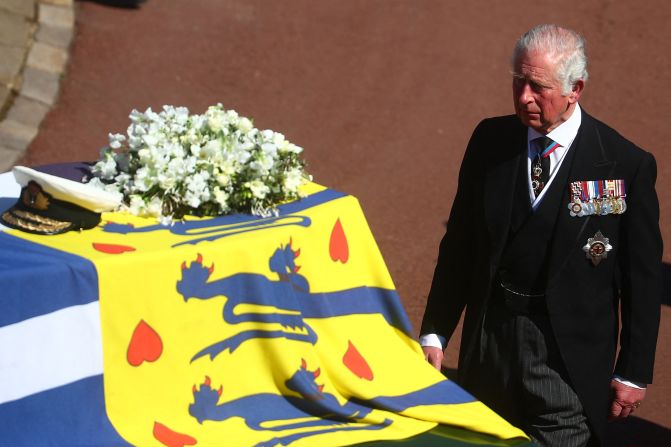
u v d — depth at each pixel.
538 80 11.88
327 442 12.13
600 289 12.59
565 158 12.45
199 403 12.32
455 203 13.44
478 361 13.10
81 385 11.45
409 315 21.09
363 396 13.00
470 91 35.00
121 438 11.60
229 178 13.70
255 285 12.68
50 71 32.53
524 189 12.58
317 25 38.97
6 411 10.94
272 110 32.28
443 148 30.95
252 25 38.22
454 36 39.12
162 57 34.72
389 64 36.41
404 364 13.82
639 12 42.44
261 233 12.99
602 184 12.38
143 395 11.94
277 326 12.79
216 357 12.52
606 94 35.44
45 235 12.48
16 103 30.38
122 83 32.56
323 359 13.33
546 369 12.58
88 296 11.43
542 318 12.59
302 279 13.44
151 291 11.90
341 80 34.88
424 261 23.91
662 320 21.22
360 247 14.48
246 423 12.46
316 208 14.20
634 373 12.68
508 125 12.88
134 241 12.45
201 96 32.50
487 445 12.36
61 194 12.50
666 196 28.42
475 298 13.07
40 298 11.10
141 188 13.39
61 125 29.64
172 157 13.65
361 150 30.33
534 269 12.54
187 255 12.13
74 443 11.30
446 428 12.71
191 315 12.26
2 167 26.86
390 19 40.16
